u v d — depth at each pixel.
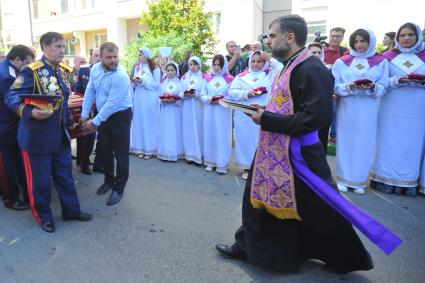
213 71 5.12
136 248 3.08
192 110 5.32
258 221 2.61
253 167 2.60
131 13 14.66
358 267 2.59
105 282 2.62
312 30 11.77
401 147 4.17
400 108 4.12
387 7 9.65
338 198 2.32
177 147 5.64
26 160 3.28
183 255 2.97
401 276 2.71
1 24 22.09
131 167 5.32
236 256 2.90
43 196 3.36
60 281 2.63
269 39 2.49
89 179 4.80
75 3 17.38
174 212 3.79
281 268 2.62
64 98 3.35
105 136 4.07
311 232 2.63
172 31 8.73
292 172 2.40
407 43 4.07
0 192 4.18
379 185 4.42
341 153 4.33
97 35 17.62
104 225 3.49
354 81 4.06
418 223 3.55
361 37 4.10
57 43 3.17
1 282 2.61
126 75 3.82
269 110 2.51
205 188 4.49
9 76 3.61
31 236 3.27
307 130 2.25
